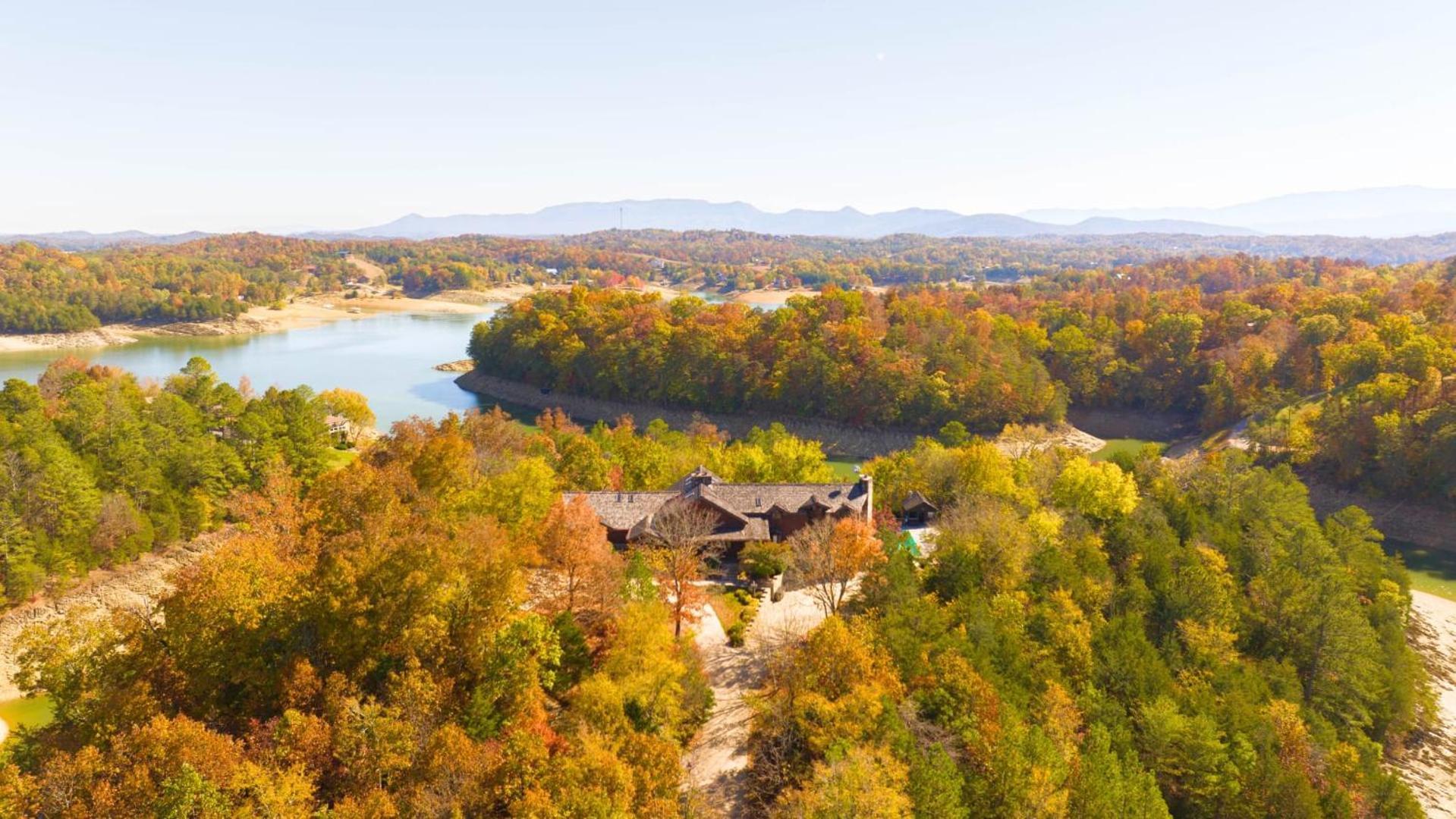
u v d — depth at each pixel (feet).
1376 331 565.94
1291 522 344.08
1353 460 451.94
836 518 281.54
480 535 205.46
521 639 163.53
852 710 158.40
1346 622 260.21
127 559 312.09
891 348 628.69
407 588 163.84
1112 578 269.64
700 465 330.95
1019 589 244.83
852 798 131.85
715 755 176.86
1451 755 248.32
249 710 151.84
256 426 391.45
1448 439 417.49
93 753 122.52
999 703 171.83
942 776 145.79
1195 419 635.25
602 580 202.18
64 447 329.72
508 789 124.16
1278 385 593.01
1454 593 362.94
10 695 236.63
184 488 351.05
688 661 187.52
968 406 583.17
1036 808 148.25
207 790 116.26
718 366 635.25
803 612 244.01
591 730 146.51
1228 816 188.85
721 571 272.31
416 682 142.82
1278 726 210.59
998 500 298.35
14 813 116.88
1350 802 189.67
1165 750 191.83
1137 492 357.82
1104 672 214.07
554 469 351.05
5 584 272.92
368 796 122.62
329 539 217.97
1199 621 254.47
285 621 160.86
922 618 201.36
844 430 597.93
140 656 153.89
